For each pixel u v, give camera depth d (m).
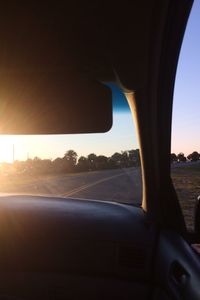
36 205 1.01
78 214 0.95
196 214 0.82
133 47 0.84
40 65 0.90
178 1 0.75
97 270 0.89
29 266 0.91
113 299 0.89
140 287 0.88
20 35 0.85
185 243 0.87
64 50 0.89
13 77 0.91
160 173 0.93
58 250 0.90
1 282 0.91
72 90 0.92
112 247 0.89
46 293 0.90
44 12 0.79
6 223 0.92
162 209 0.92
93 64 0.90
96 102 0.91
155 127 0.91
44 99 0.92
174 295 0.80
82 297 0.89
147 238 0.89
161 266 0.86
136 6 0.76
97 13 0.78
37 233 0.91
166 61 0.85
